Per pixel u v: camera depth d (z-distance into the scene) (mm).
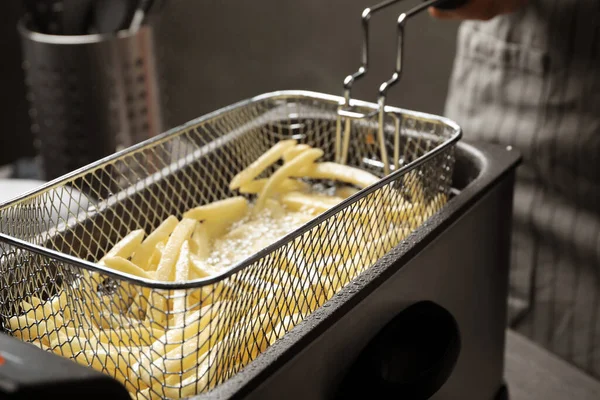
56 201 886
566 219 1104
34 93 1265
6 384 373
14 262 594
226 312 540
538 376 979
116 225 727
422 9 795
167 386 495
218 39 1982
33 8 1313
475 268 781
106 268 480
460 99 1198
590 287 1120
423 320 643
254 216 806
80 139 1271
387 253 629
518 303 1200
